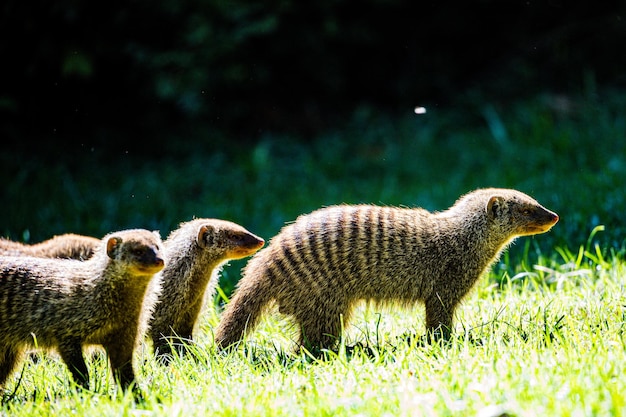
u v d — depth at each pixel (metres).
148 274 14.45
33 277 14.73
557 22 45.19
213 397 12.96
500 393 11.94
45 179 33.09
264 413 12.05
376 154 39.06
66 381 14.78
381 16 44.28
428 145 39.00
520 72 43.69
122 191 32.84
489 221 17.81
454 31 45.38
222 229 17.75
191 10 38.47
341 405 12.18
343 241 17.17
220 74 39.31
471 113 41.59
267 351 16.30
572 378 12.09
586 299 17.20
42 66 36.88
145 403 13.06
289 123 42.06
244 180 35.88
